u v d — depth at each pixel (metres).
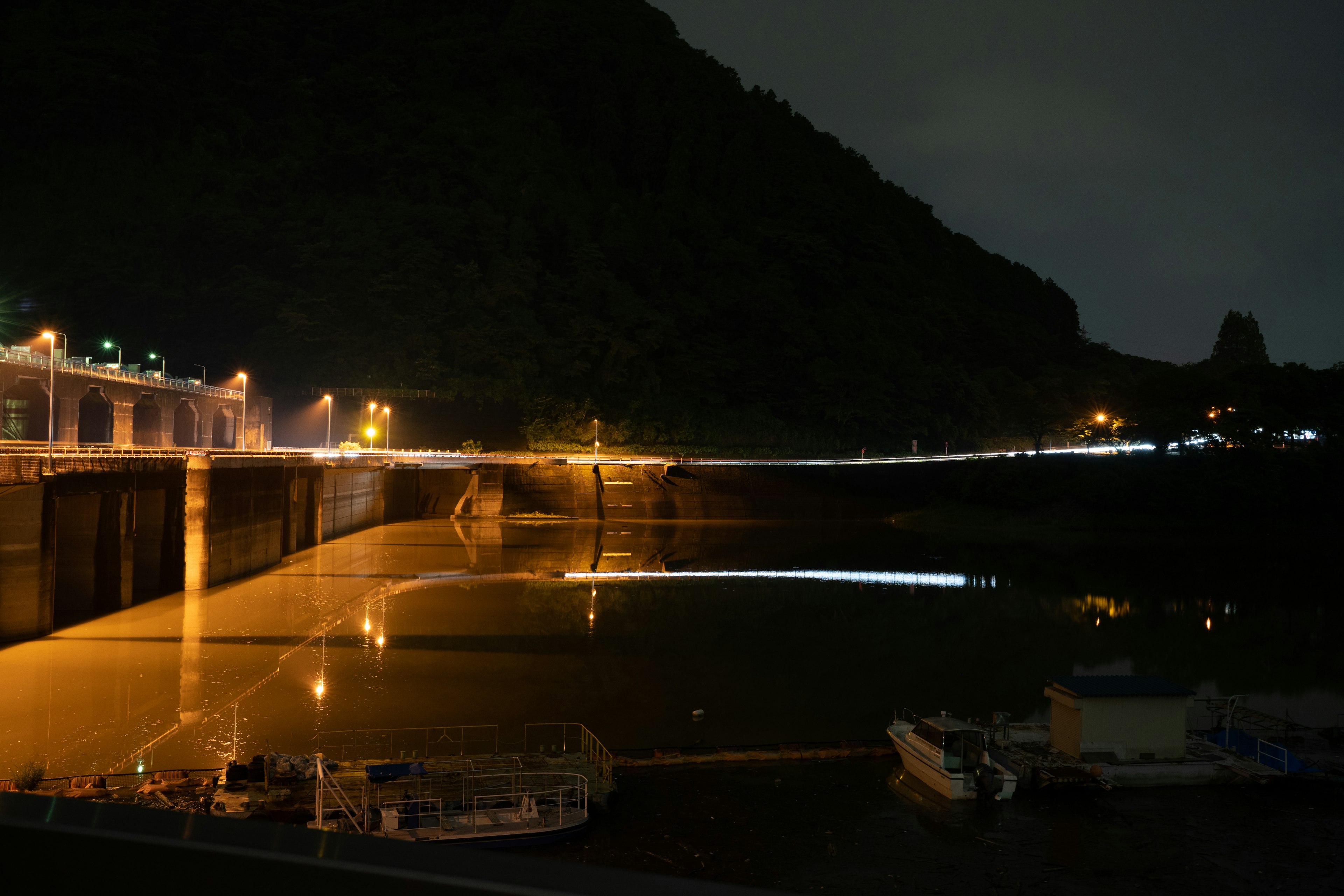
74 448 70.00
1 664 49.94
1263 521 158.25
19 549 54.62
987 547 141.25
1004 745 39.03
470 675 51.50
